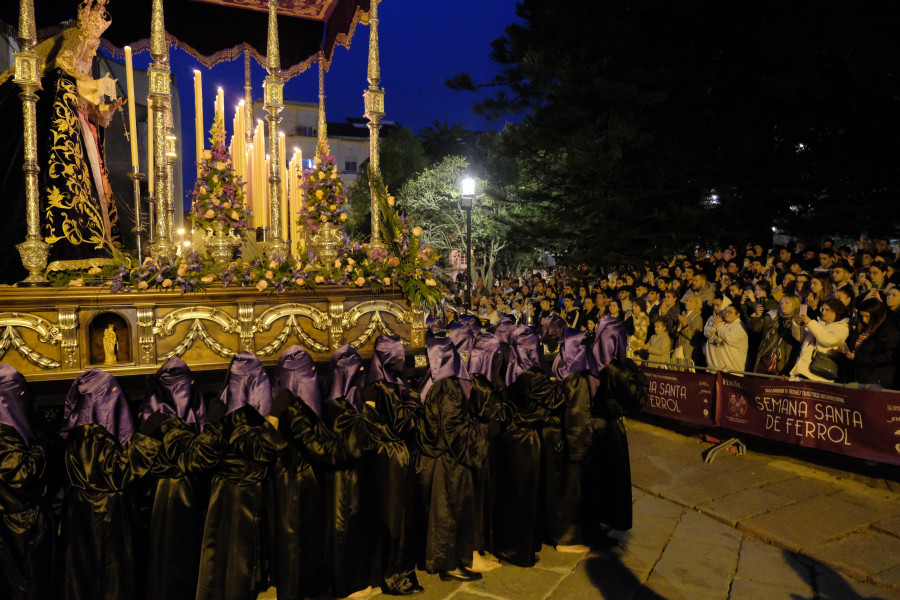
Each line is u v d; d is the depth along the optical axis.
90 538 3.22
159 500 3.39
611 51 13.30
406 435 3.94
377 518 3.90
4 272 3.98
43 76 4.29
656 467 6.38
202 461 3.33
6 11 5.07
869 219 11.42
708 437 7.12
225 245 4.12
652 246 13.05
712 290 8.63
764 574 4.16
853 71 10.73
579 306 11.59
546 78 13.05
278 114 4.43
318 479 3.81
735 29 12.31
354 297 4.43
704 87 12.82
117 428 3.35
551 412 4.41
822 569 4.19
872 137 11.42
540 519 4.36
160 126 4.23
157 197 4.21
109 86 4.63
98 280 3.68
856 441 5.54
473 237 28.27
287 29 6.91
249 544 3.55
